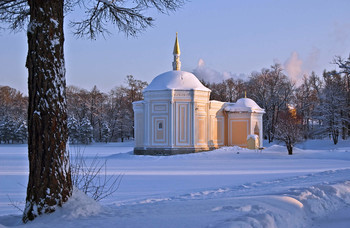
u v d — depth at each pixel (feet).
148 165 97.25
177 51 154.71
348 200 38.93
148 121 140.36
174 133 137.39
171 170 82.02
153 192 49.08
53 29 28.86
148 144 139.85
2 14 36.42
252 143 146.82
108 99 307.17
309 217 31.40
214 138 149.07
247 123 153.17
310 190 38.63
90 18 39.52
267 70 237.04
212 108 148.25
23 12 36.68
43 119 27.76
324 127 205.87
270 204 30.55
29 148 27.91
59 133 28.32
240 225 22.84
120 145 270.46
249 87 256.52
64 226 23.97
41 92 27.91
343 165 92.84
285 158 121.39
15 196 48.21
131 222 24.41
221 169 83.97
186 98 138.62
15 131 317.42
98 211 28.60
